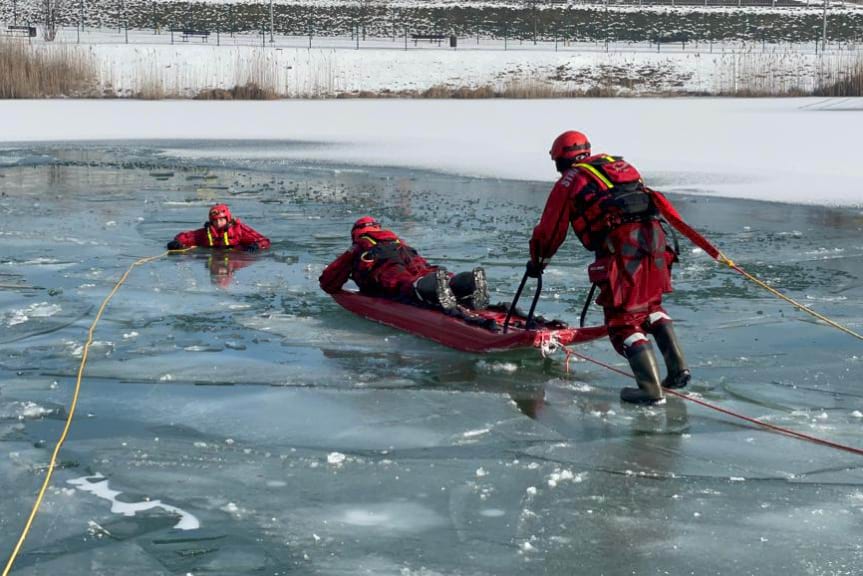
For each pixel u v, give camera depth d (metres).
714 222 13.95
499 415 6.25
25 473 5.27
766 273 10.47
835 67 65.69
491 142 27.77
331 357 7.56
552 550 4.40
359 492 5.04
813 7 91.31
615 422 6.13
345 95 59.25
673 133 29.66
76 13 79.81
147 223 13.88
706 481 5.20
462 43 81.25
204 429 5.99
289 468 5.36
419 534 4.56
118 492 5.03
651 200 6.57
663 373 7.12
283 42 76.62
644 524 4.67
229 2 82.50
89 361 7.38
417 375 7.11
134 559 4.30
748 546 4.44
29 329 8.25
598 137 28.61
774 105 45.47
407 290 8.54
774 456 5.56
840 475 5.29
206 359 7.46
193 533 4.56
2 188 17.73
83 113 40.81
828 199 16.31
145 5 81.25
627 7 87.81
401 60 67.94
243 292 9.69
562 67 68.69
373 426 6.05
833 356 7.48
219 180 19.22
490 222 13.87
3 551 4.38
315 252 11.77
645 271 6.46
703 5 92.38
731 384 6.84
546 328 7.51
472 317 7.92
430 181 19.14
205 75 61.62
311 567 4.23
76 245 12.10
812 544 4.46
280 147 26.55
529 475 5.28
